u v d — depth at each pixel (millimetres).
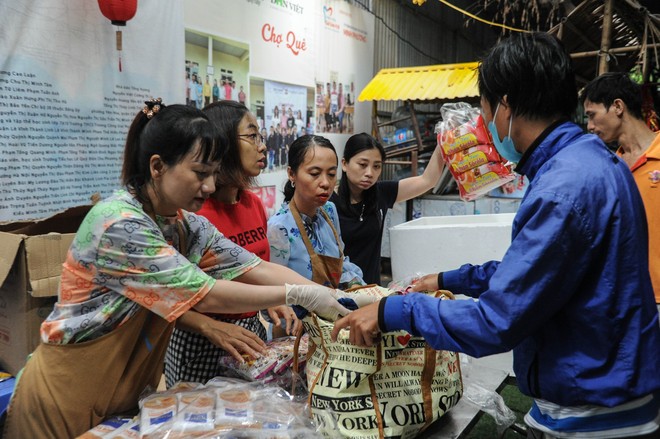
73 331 1163
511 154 1164
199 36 3557
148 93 3143
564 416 1044
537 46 1048
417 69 5039
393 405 1185
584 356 1003
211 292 1176
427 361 1239
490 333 978
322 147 1772
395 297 1119
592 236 968
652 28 3717
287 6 4371
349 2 5266
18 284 1870
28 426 1218
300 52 4582
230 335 1390
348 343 1196
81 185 2805
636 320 1003
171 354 1570
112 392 1221
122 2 2594
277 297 1210
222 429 1065
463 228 2646
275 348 1457
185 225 1354
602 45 3711
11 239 1813
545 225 957
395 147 5207
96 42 2818
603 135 2387
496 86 1084
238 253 1433
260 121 4195
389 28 6121
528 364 1088
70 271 1176
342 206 2324
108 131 2924
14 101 2473
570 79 1056
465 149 1916
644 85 3744
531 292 952
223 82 3793
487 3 5297
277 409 1175
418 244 2740
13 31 2447
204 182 1178
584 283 1002
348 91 5371
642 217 1082
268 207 4336
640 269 1021
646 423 1020
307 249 1772
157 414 1130
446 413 1350
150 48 3127
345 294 1357
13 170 2488
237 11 3859
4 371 1975
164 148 1131
